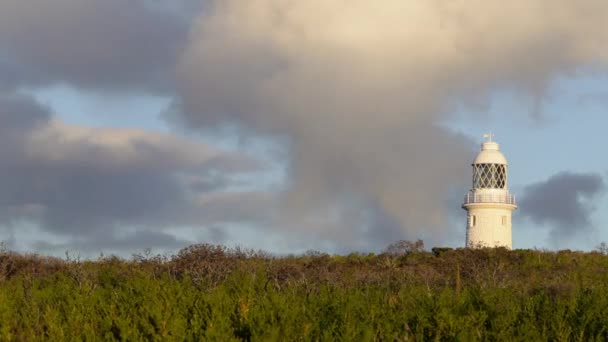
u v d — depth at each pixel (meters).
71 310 17.83
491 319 17.67
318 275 28.36
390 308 18.30
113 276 24.36
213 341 14.83
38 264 27.44
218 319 16.02
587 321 17.17
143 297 18.38
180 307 17.58
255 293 19.81
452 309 18.19
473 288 21.31
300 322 15.98
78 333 15.91
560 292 23.70
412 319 17.36
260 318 15.91
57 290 20.95
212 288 22.36
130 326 15.97
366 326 15.78
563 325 16.78
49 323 16.31
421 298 19.58
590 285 27.03
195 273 25.73
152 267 26.97
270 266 28.31
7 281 25.41
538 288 25.28
